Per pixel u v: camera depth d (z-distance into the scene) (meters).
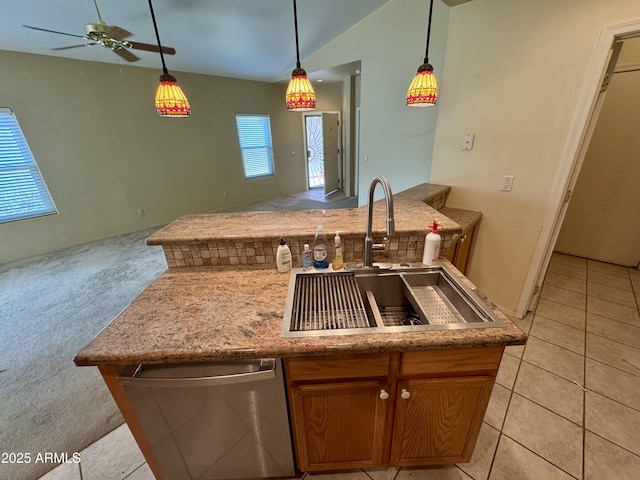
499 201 2.07
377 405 1.02
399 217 1.55
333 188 6.90
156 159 4.66
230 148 5.59
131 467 1.31
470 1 1.81
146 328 0.95
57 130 3.66
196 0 2.63
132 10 2.61
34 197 3.65
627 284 2.66
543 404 1.54
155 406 0.96
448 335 0.88
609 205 2.95
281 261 1.30
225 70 4.76
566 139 1.70
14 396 1.69
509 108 1.85
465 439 1.13
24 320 2.41
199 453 1.10
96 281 3.06
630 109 2.64
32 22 2.60
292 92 1.97
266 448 1.12
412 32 3.06
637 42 2.48
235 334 0.92
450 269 1.29
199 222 1.58
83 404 1.63
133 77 4.16
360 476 1.26
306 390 0.97
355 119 5.97
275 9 2.99
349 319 1.05
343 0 3.03
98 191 4.14
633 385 1.63
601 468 1.25
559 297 2.48
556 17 1.57
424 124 3.26
